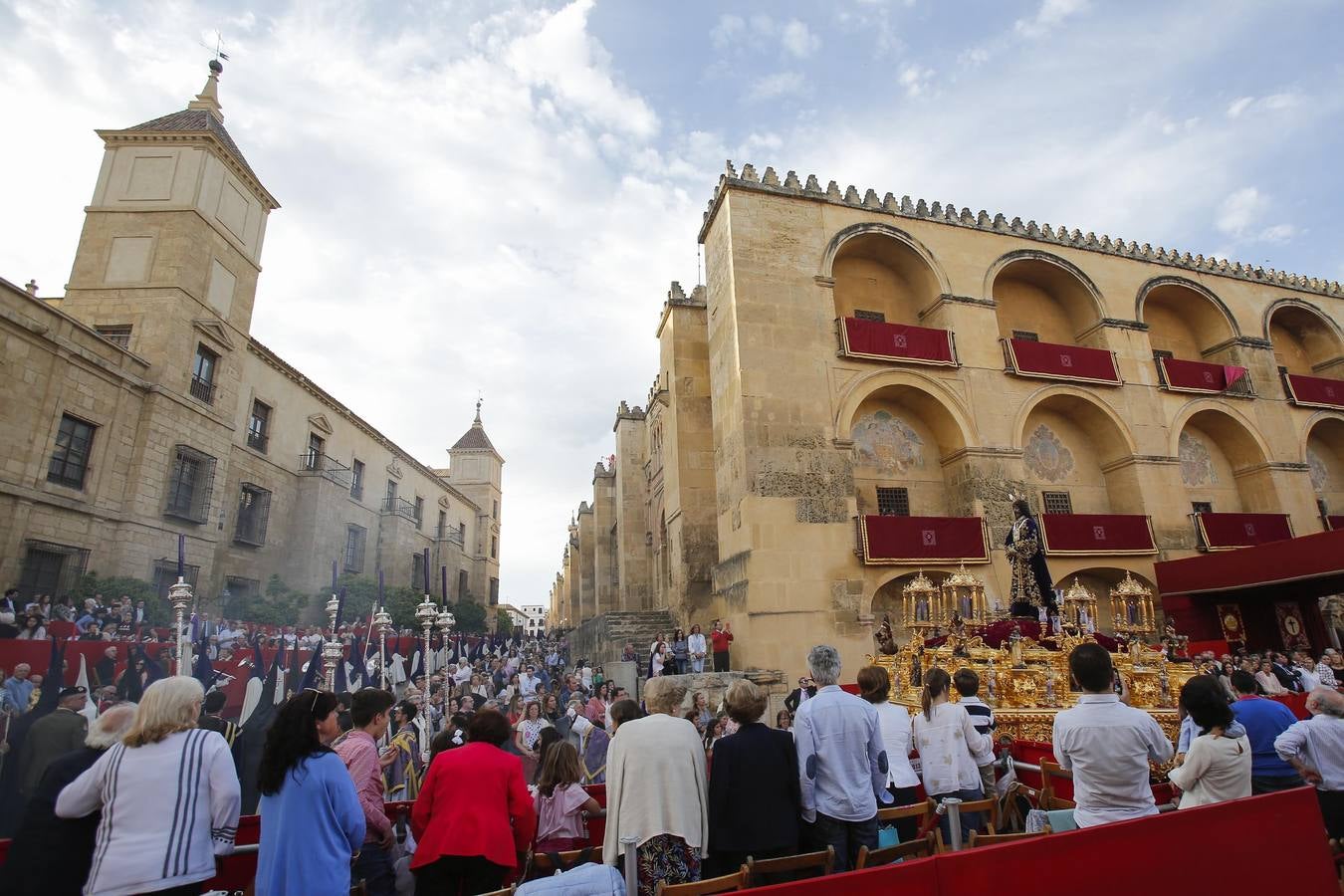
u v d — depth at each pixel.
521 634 65.56
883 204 25.84
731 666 21.61
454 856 5.15
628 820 5.10
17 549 19.53
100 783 4.24
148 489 23.92
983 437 24.08
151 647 15.20
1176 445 26.55
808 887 3.55
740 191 24.19
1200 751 5.44
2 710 10.54
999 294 27.86
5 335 19.41
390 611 33.59
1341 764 6.27
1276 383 29.23
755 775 5.41
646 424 40.31
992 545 22.83
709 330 26.25
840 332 23.62
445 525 54.25
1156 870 4.24
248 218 30.44
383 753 8.46
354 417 39.94
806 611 20.70
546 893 4.15
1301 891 4.64
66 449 21.39
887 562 21.38
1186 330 30.89
